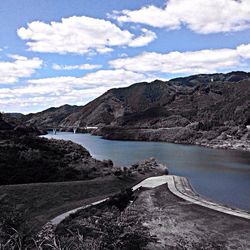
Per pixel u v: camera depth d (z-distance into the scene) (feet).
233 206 159.84
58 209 137.28
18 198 143.33
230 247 103.50
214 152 424.46
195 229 119.85
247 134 533.14
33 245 45.96
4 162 205.67
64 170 218.18
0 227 51.75
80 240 41.06
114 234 61.46
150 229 118.73
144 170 255.70
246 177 240.32
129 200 162.91
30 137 293.23
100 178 211.41
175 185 204.74
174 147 502.38
